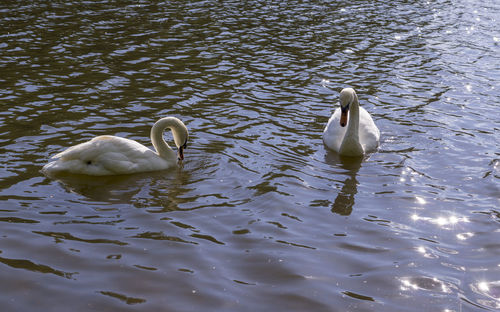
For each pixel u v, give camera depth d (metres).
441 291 6.64
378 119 12.66
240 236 7.75
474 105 13.59
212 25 20.92
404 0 27.77
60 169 9.27
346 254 7.40
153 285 6.61
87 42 17.97
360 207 8.70
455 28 22.00
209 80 14.95
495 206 8.75
